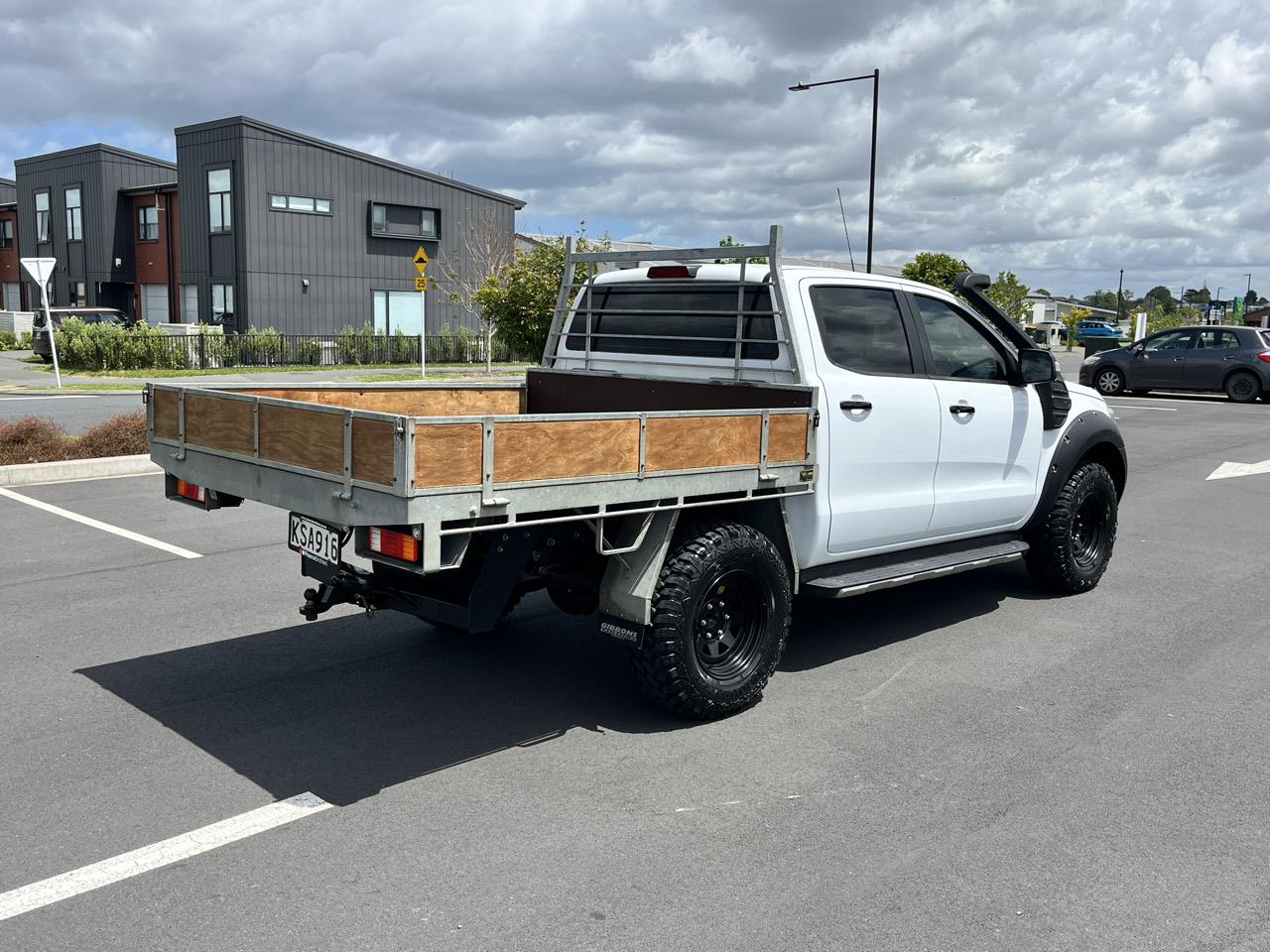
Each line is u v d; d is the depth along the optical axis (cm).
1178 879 341
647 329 591
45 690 498
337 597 472
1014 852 357
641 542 427
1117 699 506
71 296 4169
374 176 3516
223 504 477
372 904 319
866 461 530
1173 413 2062
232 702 487
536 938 302
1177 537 897
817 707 491
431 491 352
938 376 582
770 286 521
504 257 3562
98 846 352
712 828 371
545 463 382
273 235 3306
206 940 299
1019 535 668
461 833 365
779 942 302
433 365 3186
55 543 800
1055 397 645
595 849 355
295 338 3012
